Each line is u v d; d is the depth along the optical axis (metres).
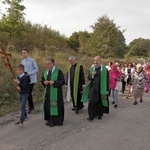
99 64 9.02
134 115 9.64
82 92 9.76
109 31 35.16
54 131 7.57
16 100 10.84
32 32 26.50
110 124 8.35
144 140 6.91
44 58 18.11
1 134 7.38
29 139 6.93
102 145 6.53
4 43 20.14
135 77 12.05
